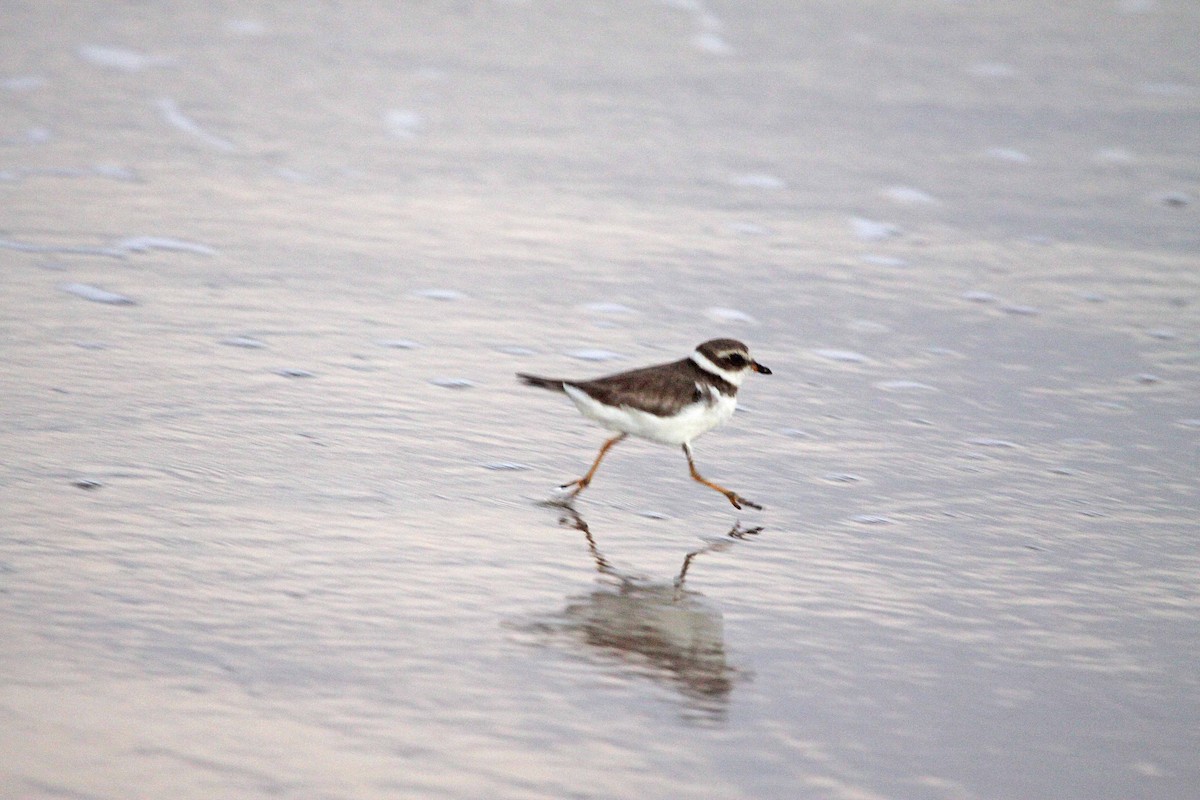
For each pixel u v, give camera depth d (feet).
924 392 46.19
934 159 76.13
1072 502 37.96
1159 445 42.39
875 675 28.02
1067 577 33.32
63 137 70.18
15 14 92.38
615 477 38.58
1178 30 104.22
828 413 44.01
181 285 51.72
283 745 23.72
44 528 31.73
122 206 60.54
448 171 69.31
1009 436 42.75
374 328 48.78
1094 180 73.82
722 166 72.95
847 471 39.65
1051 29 104.01
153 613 28.22
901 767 24.57
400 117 77.77
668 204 66.44
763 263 59.06
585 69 89.20
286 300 50.93
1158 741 26.04
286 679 26.00
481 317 50.70
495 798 22.63
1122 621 31.12
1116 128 82.74
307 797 22.27
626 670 27.53
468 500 35.96
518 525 34.71
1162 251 63.31
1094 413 44.91
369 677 26.35
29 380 41.45
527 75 87.20
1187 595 32.60
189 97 78.74
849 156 75.82
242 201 62.75
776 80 89.25
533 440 40.63
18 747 23.00
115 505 33.42
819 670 28.09
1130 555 34.73
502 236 60.39
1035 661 28.99
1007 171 74.84
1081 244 63.87
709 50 95.04
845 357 49.11
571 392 36.52
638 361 47.14
